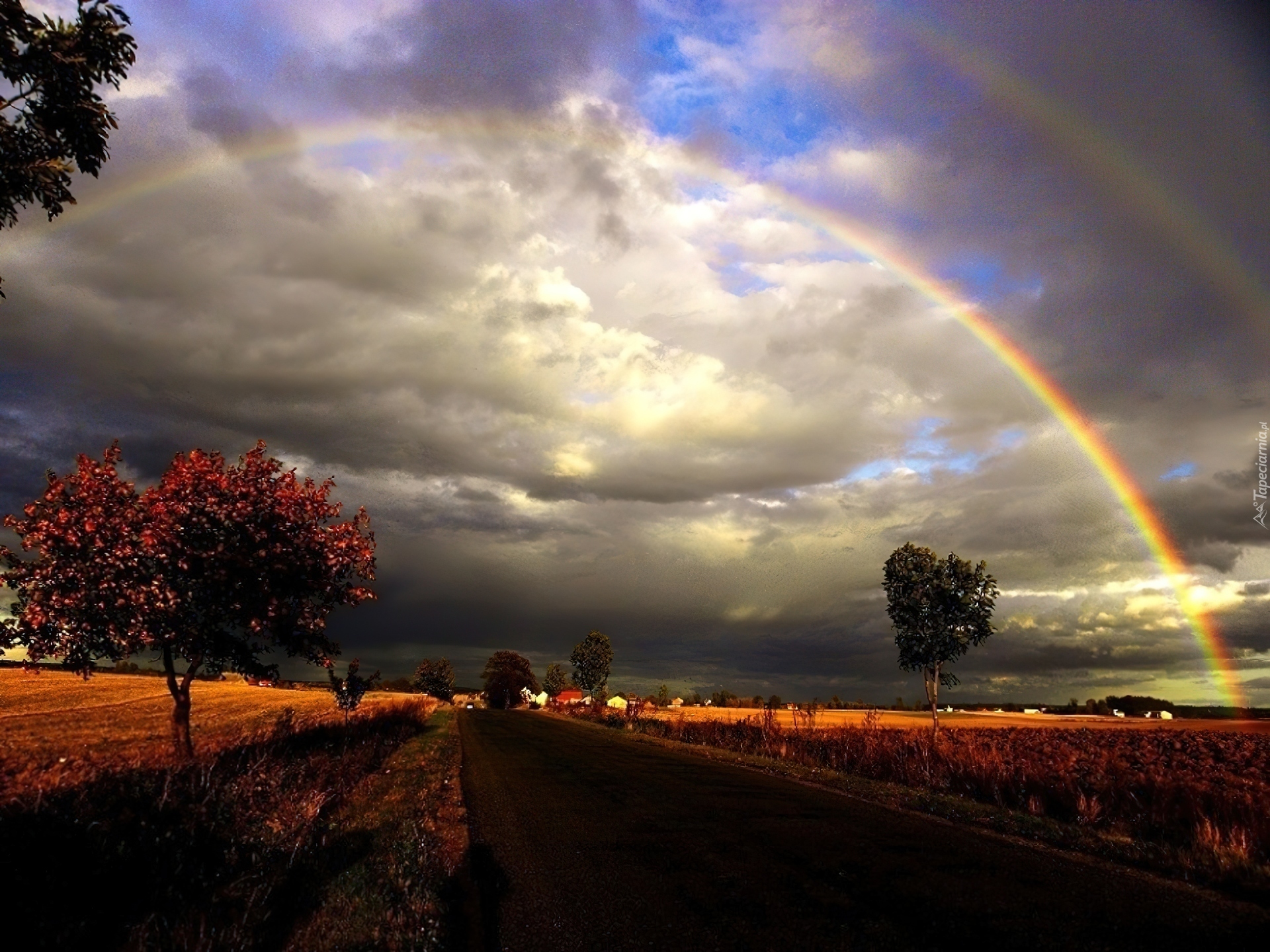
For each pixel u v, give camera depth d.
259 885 6.58
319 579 12.52
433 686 110.19
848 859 8.70
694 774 19.06
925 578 28.39
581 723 56.28
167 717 33.19
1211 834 9.14
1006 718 95.75
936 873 7.98
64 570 10.34
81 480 10.87
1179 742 33.59
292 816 8.93
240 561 11.16
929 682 28.34
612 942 5.87
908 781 16.48
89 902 5.50
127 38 6.30
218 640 11.46
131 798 7.29
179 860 6.49
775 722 26.50
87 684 57.34
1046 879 7.72
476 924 6.36
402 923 5.99
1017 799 13.27
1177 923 6.21
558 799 14.17
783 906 6.80
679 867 8.46
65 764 9.89
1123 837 9.77
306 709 40.44
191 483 11.08
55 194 6.28
